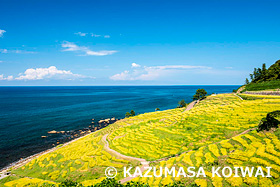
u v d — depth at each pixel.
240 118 71.38
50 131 117.81
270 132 48.50
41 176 59.62
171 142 69.25
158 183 41.78
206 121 78.38
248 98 108.06
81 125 137.50
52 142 100.62
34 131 118.19
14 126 127.50
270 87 122.81
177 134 74.69
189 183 38.62
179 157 52.53
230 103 108.44
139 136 81.44
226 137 60.56
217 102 120.50
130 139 79.50
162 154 60.94
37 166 67.31
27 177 60.38
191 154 52.25
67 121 147.12
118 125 115.44
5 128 122.25
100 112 188.50
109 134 98.19
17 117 156.88
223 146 50.41
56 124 137.00
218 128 68.38
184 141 67.38
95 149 75.88
